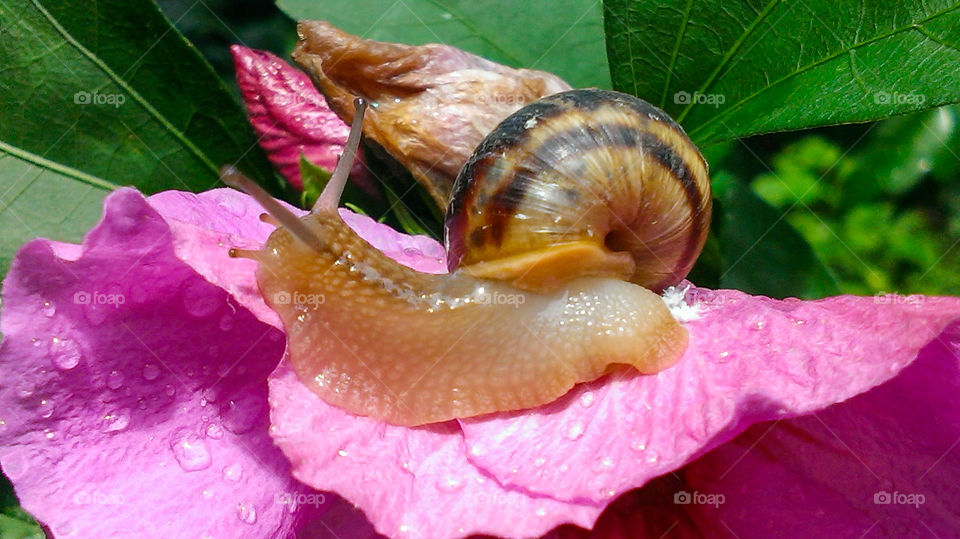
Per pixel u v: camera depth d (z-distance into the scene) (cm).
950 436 10
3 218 12
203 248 10
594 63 13
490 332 10
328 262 10
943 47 11
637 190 10
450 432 10
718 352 10
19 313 10
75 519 10
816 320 10
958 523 10
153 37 12
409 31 13
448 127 12
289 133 13
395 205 12
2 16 12
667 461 9
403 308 10
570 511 9
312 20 12
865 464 10
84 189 12
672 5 12
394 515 9
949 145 16
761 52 12
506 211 10
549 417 10
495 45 13
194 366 11
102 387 10
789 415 9
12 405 10
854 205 17
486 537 10
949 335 10
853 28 11
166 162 13
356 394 10
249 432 10
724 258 14
